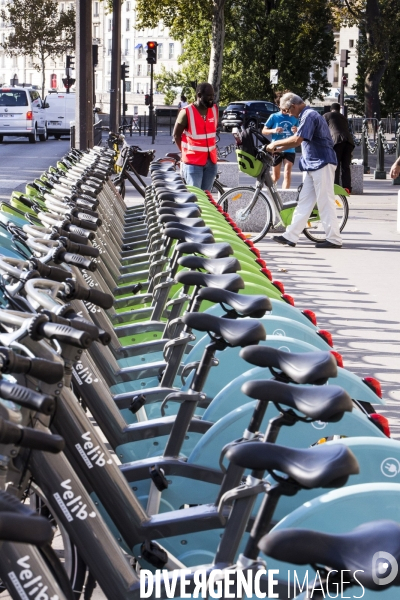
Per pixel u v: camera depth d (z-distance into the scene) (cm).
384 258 1131
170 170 838
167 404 367
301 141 1151
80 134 1281
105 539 250
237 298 303
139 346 418
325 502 258
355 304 857
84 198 503
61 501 246
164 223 488
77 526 248
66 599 213
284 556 147
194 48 5122
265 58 4731
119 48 2270
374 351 693
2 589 249
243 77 4744
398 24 4003
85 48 1270
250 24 4725
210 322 277
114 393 388
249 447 185
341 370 362
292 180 2117
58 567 237
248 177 2025
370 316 809
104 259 553
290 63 4753
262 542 149
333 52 4888
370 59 3950
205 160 1094
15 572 206
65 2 10062
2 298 295
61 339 213
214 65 3638
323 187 1162
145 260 601
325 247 1207
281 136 1470
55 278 288
